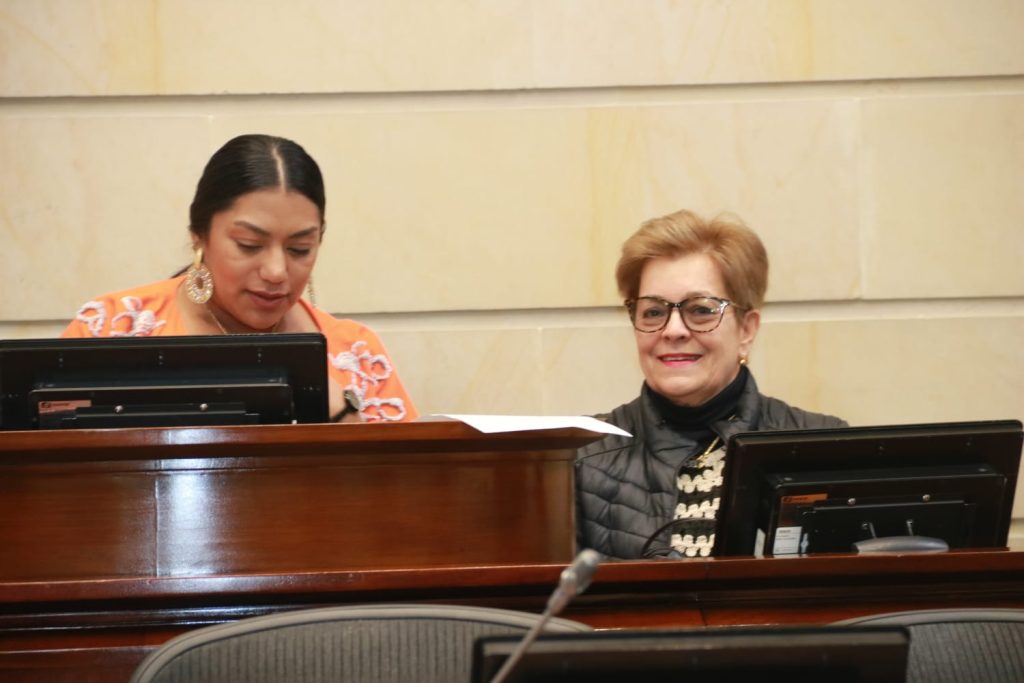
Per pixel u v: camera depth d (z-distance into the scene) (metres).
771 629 1.83
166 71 6.09
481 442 3.09
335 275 6.17
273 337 3.33
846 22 6.25
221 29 6.11
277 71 6.13
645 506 4.30
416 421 3.05
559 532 3.22
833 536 3.26
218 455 3.01
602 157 6.23
